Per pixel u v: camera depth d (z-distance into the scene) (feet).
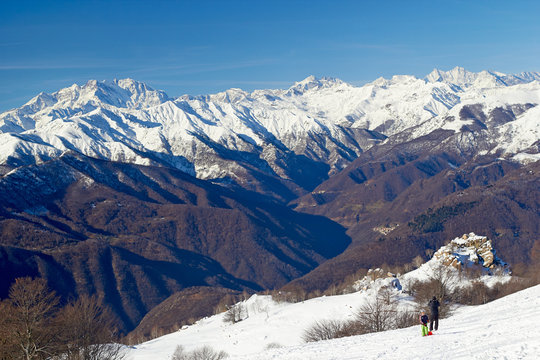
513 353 114.52
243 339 386.73
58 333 225.15
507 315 171.83
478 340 137.39
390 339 169.48
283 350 181.78
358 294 431.84
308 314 404.57
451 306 317.01
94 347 242.37
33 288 219.61
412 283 401.70
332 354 157.48
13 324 207.72
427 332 163.84
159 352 399.24
